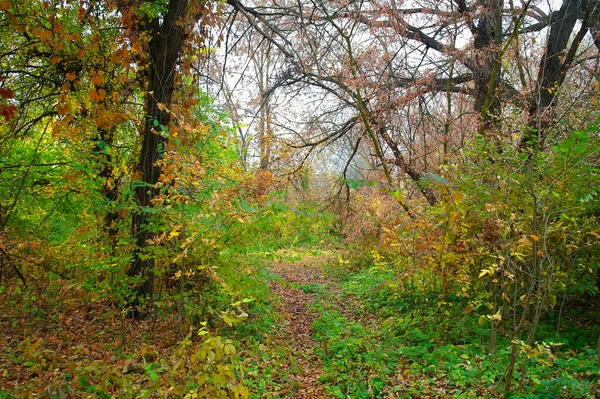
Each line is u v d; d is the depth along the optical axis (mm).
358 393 4977
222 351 2840
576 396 4191
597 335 6141
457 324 6793
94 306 8336
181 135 5949
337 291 12523
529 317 6988
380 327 8148
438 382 5098
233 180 6594
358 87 10055
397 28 9930
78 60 8047
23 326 7074
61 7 7184
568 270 5852
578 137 4992
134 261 6375
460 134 10438
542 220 5062
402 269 8531
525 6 8500
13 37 8102
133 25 7145
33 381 4480
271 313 8281
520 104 8742
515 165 6012
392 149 10641
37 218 9984
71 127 7199
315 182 17250
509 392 4492
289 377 5539
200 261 6234
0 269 8484
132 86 8180
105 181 6617
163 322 7152
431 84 10461
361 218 12062
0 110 4605
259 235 6211
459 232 5863
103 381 3568
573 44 8484
